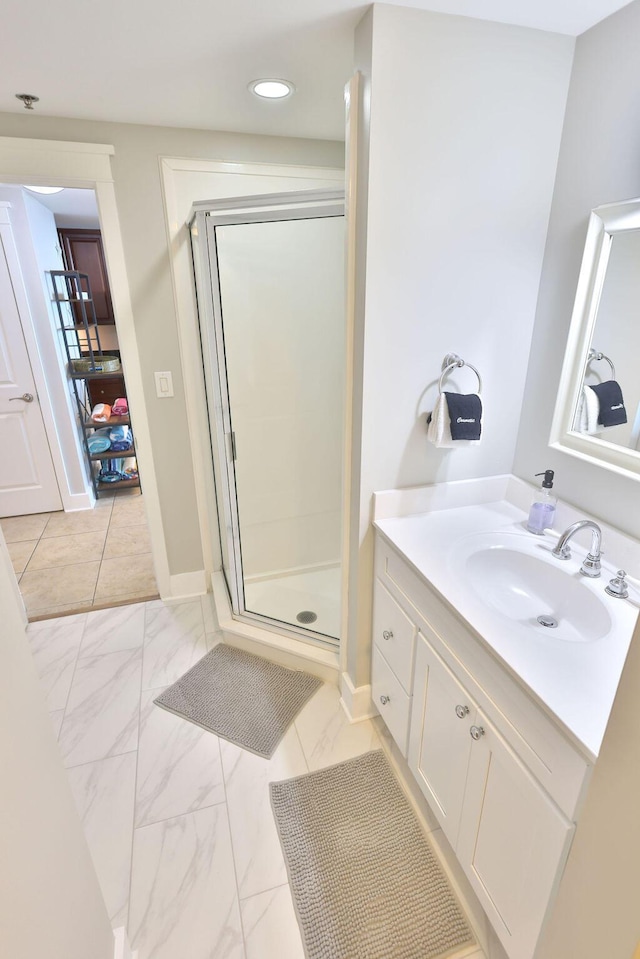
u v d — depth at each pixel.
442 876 1.35
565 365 1.40
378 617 1.67
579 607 1.22
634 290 1.18
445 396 1.44
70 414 3.57
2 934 0.60
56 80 1.50
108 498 4.02
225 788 1.60
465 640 1.12
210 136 2.00
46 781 0.84
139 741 1.77
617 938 0.65
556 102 1.32
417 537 1.46
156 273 2.11
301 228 2.11
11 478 3.57
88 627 2.41
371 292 1.35
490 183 1.34
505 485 1.70
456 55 1.21
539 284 1.49
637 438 1.22
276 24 1.20
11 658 0.76
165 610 2.55
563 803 0.85
